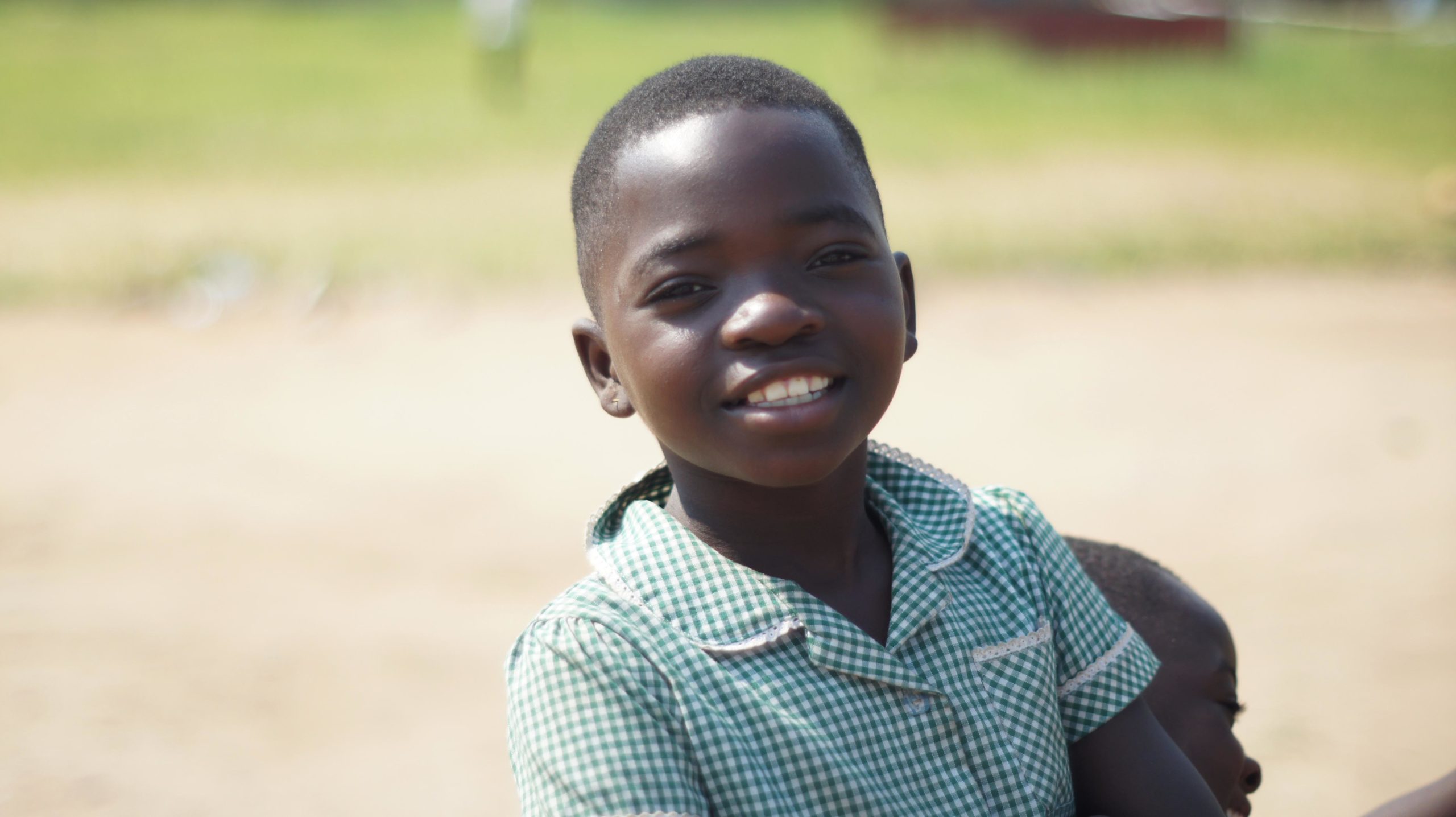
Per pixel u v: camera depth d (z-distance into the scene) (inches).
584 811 47.5
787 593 50.9
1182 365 341.1
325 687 173.3
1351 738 155.6
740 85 51.8
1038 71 1056.8
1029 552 58.4
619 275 51.3
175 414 302.5
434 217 530.0
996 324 385.1
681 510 54.8
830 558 53.7
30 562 215.9
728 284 49.6
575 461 270.4
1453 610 193.0
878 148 696.4
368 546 224.4
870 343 50.2
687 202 49.6
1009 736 52.4
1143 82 1000.9
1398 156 708.0
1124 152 703.1
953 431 286.4
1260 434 283.9
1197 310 404.5
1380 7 1923.0
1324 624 188.9
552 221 524.1
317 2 1427.2
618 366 52.3
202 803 145.4
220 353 356.8
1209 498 244.8
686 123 50.8
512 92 898.1
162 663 179.6
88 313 393.4
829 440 49.2
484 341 367.6
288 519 236.5
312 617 195.3
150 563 216.2
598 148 53.7
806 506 52.9
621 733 48.3
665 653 49.8
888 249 52.9
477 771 153.4
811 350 49.0
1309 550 217.9
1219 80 1024.2
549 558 219.3
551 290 422.3
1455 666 174.7
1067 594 58.2
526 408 307.6
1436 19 1876.2
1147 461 266.1
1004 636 54.4
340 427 293.4
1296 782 145.6
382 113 812.0
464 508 243.3
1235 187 610.5
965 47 1140.5
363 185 601.3
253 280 423.8
